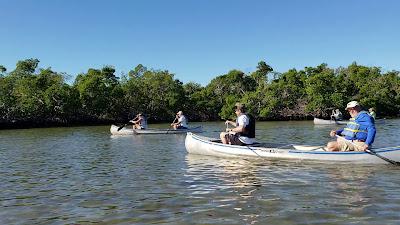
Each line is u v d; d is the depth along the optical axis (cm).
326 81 5769
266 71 7350
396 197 697
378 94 6003
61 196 758
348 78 6531
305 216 593
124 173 1003
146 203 689
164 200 707
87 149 1627
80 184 872
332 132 1153
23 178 958
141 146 1711
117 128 2544
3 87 4331
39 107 4566
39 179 942
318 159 1107
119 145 1783
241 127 1274
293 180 869
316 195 723
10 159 1328
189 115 6281
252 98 5772
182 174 970
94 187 835
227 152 1265
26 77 4697
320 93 5712
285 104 5812
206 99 6575
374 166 1038
